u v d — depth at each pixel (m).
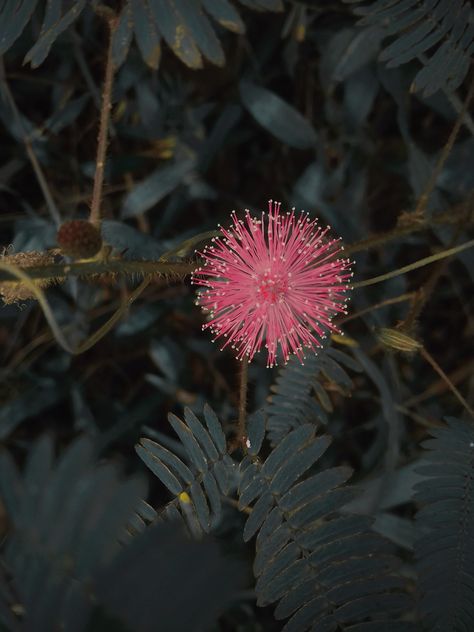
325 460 0.26
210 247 0.19
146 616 0.13
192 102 0.26
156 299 0.26
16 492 0.14
